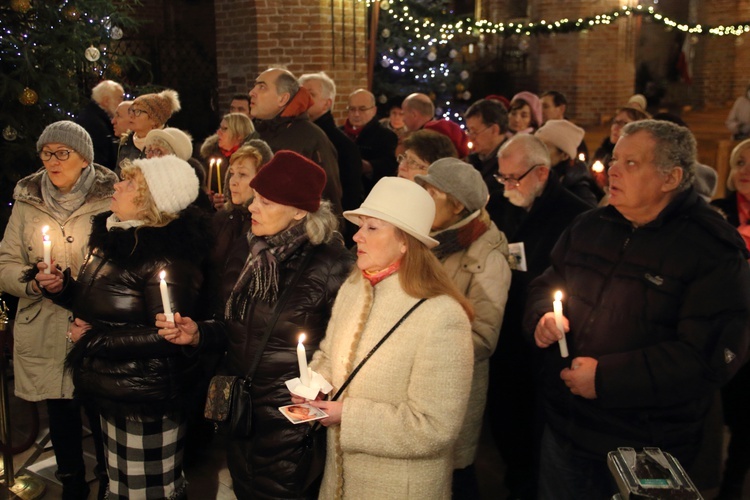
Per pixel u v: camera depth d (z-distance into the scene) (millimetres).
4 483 3824
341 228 4793
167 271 2900
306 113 4828
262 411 2635
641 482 1770
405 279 2291
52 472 3961
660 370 2420
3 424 3752
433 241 2271
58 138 3447
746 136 9289
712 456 2791
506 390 3607
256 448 2652
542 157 3588
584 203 3600
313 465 2426
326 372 2516
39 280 3055
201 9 14562
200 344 2791
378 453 2225
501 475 4031
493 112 4879
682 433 2529
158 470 3008
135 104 4996
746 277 2447
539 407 2998
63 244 3520
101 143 6039
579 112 14148
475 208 3051
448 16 10625
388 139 6664
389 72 10430
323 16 8391
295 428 2609
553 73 14320
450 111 10969
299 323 2635
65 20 6270
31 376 3525
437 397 2203
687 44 18562
